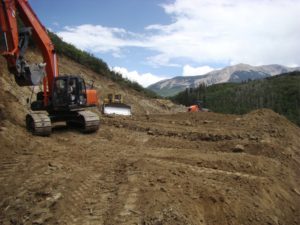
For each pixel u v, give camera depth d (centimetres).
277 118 2120
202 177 1075
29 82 1567
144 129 1823
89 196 912
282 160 1414
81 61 3825
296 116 10131
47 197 891
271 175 1231
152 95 4594
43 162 1145
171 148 1491
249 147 1472
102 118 2112
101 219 806
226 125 1978
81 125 1750
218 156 1330
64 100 1670
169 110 4334
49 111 1709
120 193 904
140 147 1466
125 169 1073
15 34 1523
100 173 1061
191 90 13088
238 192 1014
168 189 921
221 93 14025
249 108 12069
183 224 785
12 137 1374
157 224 776
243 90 14012
